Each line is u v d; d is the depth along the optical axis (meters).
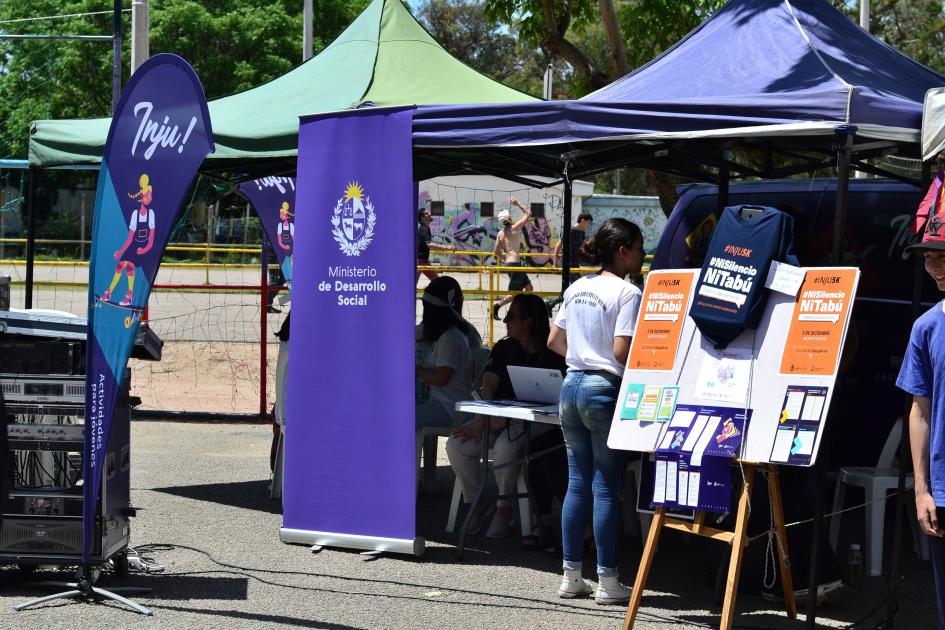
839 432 7.26
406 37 8.07
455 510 7.08
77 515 5.50
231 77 32.16
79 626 5.02
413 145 6.36
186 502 7.75
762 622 5.32
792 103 5.12
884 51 6.58
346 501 6.57
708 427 4.93
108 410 5.30
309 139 6.71
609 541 5.55
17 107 31.62
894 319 7.22
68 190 27.94
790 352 4.79
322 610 5.39
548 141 5.90
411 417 6.41
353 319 6.56
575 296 5.57
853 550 6.02
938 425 3.93
